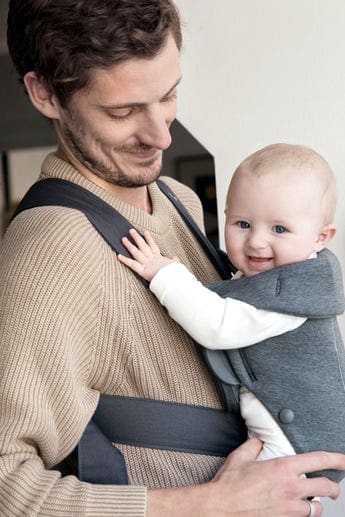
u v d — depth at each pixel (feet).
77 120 4.53
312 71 7.96
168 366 4.72
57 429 4.42
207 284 5.00
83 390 4.54
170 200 5.52
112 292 4.56
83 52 4.25
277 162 5.04
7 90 17.83
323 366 4.81
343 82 7.89
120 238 4.70
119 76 4.28
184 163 8.65
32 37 4.44
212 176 8.61
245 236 5.10
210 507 4.34
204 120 8.36
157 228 5.06
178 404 4.74
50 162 4.92
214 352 4.79
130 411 4.70
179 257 5.23
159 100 4.43
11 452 4.25
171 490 4.41
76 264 4.41
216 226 8.60
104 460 4.59
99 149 4.58
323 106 7.97
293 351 4.81
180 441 4.74
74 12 4.23
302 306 4.72
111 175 4.66
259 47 8.08
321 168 5.08
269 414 4.85
